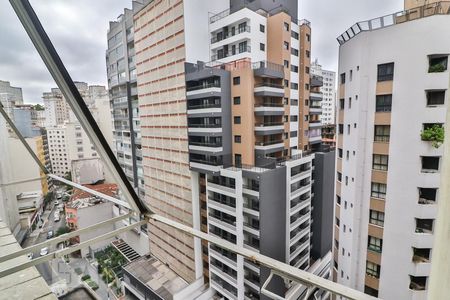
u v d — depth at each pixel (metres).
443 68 8.96
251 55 17.58
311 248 21.69
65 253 1.82
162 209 21.84
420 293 10.12
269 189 15.37
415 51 9.22
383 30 9.84
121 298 19.97
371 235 11.10
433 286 1.23
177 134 19.02
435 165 9.50
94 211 23.70
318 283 1.33
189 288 18.58
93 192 2.54
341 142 12.50
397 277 10.52
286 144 19.98
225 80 16.48
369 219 11.09
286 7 20.52
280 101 18.62
